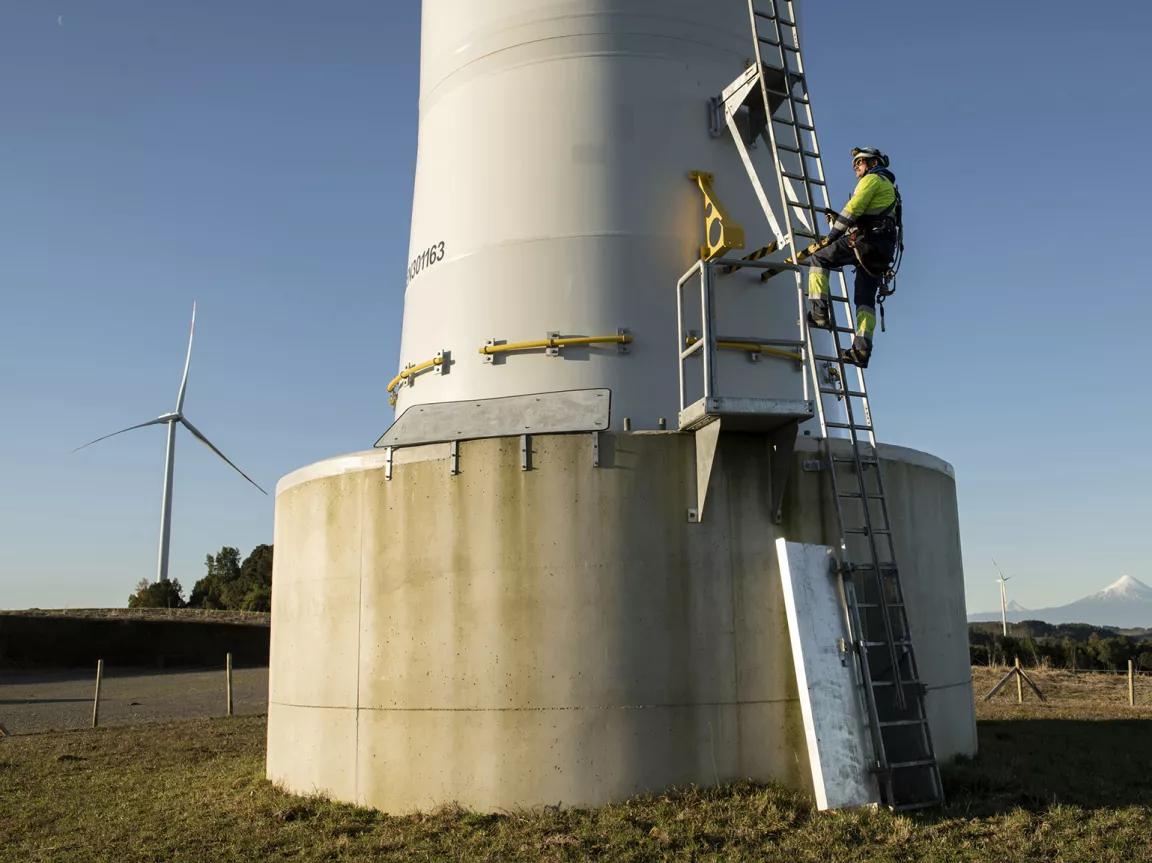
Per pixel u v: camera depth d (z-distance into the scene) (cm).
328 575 1029
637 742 878
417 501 969
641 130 1087
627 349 1028
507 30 1139
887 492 1020
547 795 875
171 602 6969
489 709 902
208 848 855
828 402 1144
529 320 1052
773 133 999
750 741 892
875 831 782
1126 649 4150
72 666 4731
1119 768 1084
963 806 849
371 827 886
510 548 922
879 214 898
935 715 1027
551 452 929
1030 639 4362
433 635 937
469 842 805
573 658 893
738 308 1073
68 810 1076
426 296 1149
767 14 1193
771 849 750
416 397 1132
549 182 1081
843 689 862
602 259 1052
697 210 1082
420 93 1272
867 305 926
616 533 910
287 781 1062
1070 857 721
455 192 1138
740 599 912
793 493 949
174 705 2855
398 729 939
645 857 746
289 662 1077
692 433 930
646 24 1115
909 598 1019
